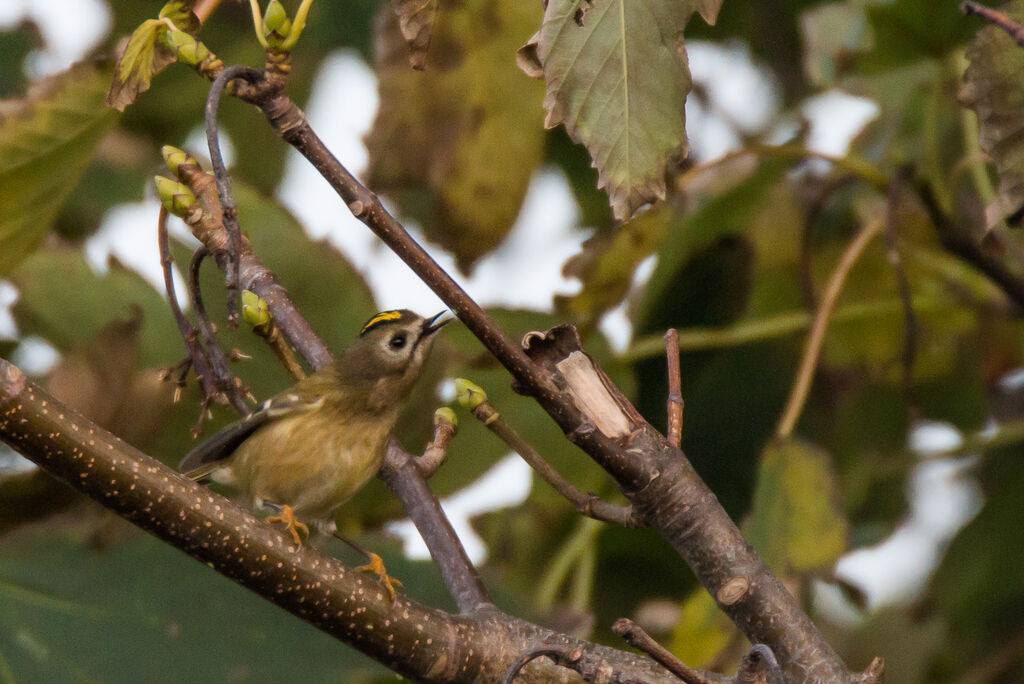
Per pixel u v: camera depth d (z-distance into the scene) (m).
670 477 5.93
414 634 5.98
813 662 5.78
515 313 9.59
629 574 10.68
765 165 10.55
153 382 8.88
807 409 10.85
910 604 11.05
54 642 8.03
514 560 10.64
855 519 10.96
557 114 5.57
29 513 8.19
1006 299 10.18
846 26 11.16
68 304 9.77
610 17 5.51
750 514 7.95
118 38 11.79
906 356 8.71
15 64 11.65
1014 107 6.08
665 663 5.20
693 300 10.85
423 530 7.26
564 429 5.82
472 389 6.21
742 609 5.88
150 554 8.30
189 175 7.09
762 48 11.66
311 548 5.81
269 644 8.30
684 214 10.55
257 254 9.41
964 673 10.57
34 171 7.76
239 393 6.98
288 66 5.53
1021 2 6.10
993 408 11.54
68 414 5.33
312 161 5.48
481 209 8.99
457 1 8.37
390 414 7.85
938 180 9.06
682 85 5.54
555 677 6.25
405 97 8.70
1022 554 10.41
